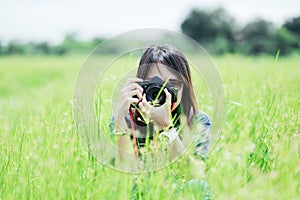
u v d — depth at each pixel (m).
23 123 4.34
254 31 34.66
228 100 4.23
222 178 2.68
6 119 4.98
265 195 2.58
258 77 5.97
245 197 2.44
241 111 4.29
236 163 2.97
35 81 15.67
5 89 12.76
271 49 33.91
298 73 6.43
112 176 2.92
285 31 34.44
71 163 3.05
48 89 9.87
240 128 3.85
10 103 6.75
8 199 2.77
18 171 3.11
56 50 41.34
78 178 2.97
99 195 2.76
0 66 21.69
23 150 3.46
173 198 2.72
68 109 3.79
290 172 2.92
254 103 4.39
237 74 5.62
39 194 2.87
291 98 4.30
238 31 40.06
